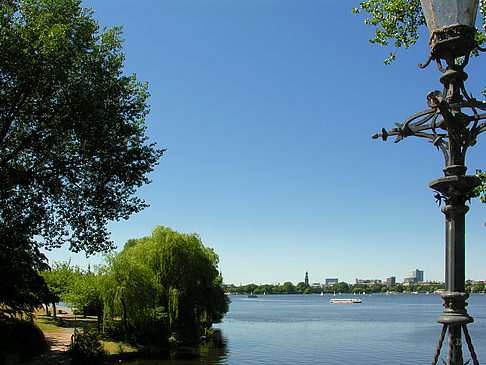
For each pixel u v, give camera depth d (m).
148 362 40.59
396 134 6.23
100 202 27.83
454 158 5.70
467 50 5.72
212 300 53.28
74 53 26.14
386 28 17.56
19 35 24.52
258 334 78.12
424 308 196.88
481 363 44.75
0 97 24.81
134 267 44.31
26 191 26.47
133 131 29.03
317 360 48.41
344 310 182.38
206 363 42.88
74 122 26.86
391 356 51.69
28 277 31.72
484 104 5.52
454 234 5.41
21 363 28.59
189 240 51.28
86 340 34.03
